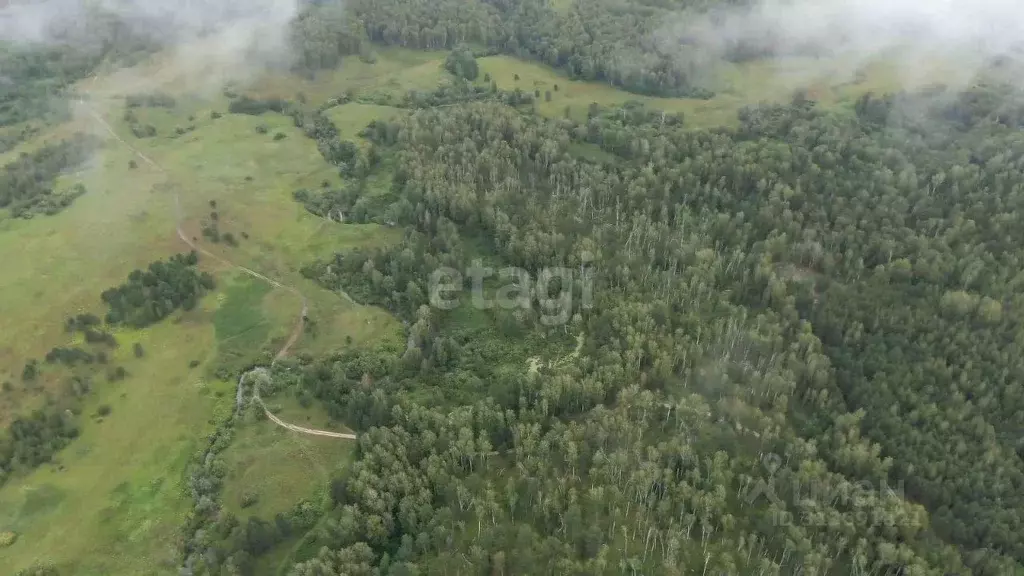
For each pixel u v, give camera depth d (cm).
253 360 15450
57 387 14888
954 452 12738
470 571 11019
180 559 11694
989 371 13975
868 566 11175
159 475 13150
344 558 10981
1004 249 16412
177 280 17112
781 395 13638
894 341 14750
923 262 16075
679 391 14300
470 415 13238
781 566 11306
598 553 11112
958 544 11588
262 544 11500
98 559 11800
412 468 12244
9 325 16400
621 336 15138
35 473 13338
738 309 15700
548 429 13412
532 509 12044
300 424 13900
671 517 11631
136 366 15400
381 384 14625
